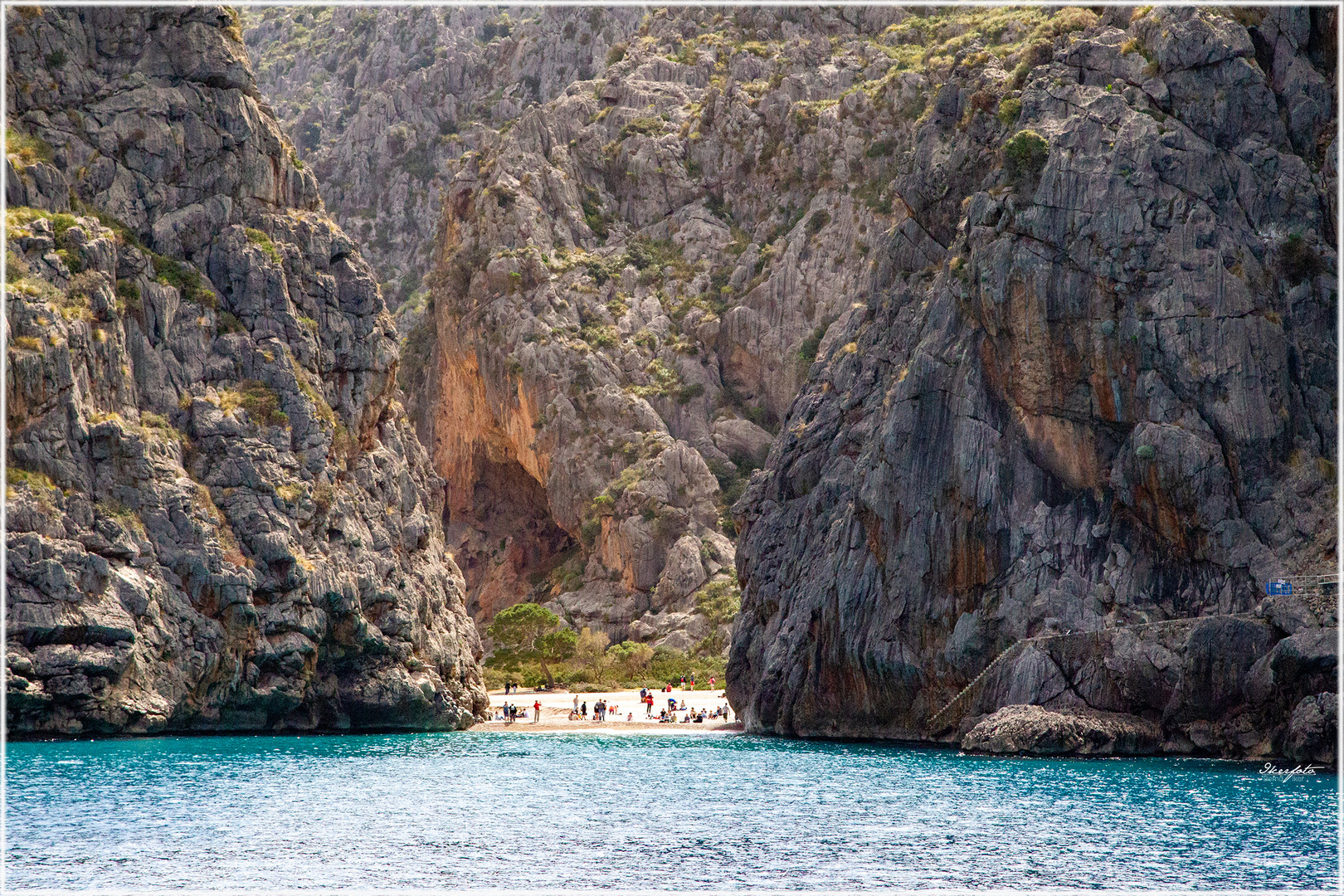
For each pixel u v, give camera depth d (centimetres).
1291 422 8112
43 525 8744
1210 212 8412
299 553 10156
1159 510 8138
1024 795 6338
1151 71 8875
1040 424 8575
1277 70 8819
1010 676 8169
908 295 10406
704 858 4978
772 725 9969
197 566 9500
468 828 5641
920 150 10675
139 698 9006
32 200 10025
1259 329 8194
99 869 4766
